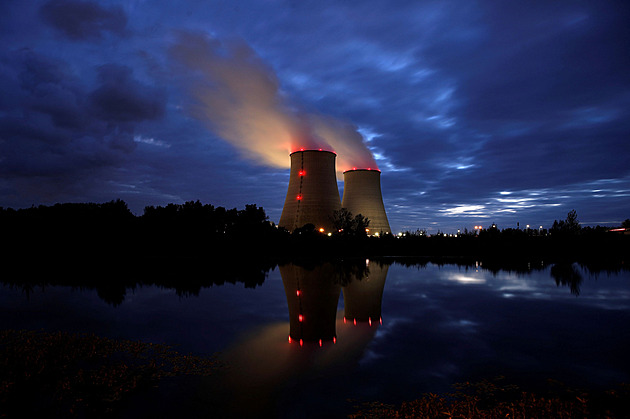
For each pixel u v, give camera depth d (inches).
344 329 577.3
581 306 726.5
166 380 378.9
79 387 358.9
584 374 388.8
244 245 2304.4
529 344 493.0
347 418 304.7
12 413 312.0
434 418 293.4
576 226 2405.3
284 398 340.8
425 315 665.6
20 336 530.3
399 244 2377.0
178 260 1850.4
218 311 708.0
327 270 1386.6
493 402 327.3
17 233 2289.6
